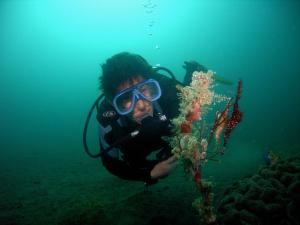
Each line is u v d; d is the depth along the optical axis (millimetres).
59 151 3797
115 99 781
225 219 867
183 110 682
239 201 894
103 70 816
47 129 7176
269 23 12586
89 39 28141
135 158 876
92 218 1085
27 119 11312
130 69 774
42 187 1941
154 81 785
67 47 31109
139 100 773
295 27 11273
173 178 1824
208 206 658
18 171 2633
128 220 1063
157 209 1159
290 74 13430
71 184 1963
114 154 846
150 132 806
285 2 9062
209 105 686
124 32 25797
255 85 13219
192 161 646
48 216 1286
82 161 2945
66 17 18391
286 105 7176
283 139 3283
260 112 6465
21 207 1494
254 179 998
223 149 694
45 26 20547
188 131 670
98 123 851
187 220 1029
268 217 833
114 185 1799
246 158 2424
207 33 18844
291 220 802
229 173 1867
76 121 8688
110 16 19516
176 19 19484
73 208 1271
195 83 663
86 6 16016
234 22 15016
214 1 13578
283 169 977
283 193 876
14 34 20531
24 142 5137
